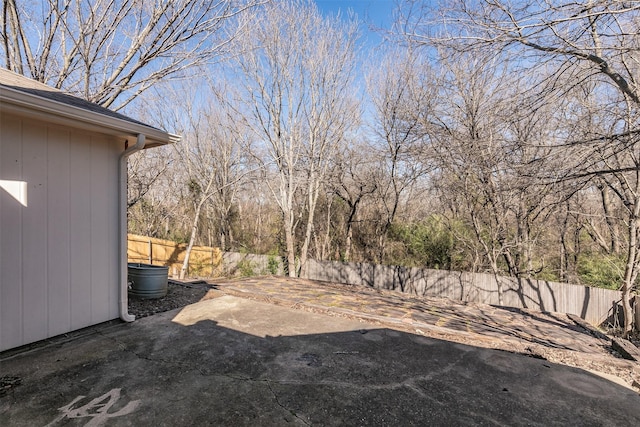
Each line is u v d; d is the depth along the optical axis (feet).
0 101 8.69
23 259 10.33
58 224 11.19
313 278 36.96
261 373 9.39
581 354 11.65
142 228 49.78
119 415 7.22
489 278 27.32
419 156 30.27
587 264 28.43
